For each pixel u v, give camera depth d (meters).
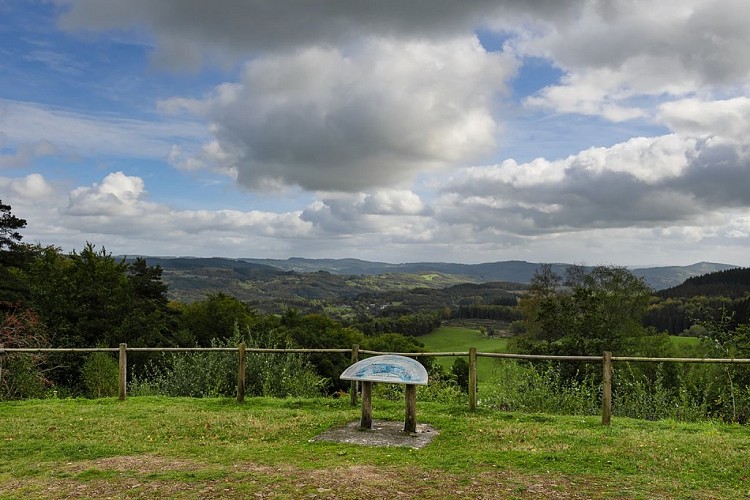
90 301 39.47
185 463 7.40
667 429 9.84
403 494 6.10
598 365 22.23
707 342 19.92
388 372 9.23
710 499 6.12
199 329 56.88
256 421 9.98
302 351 11.81
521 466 7.30
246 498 5.94
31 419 10.33
